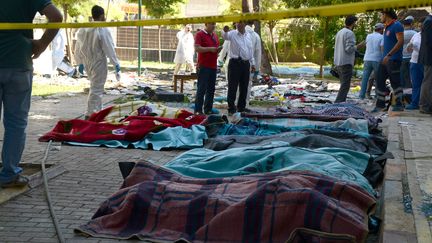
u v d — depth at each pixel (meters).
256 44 11.77
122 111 8.85
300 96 14.23
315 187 4.10
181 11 35.19
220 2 38.69
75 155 6.78
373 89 17.00
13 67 4.84
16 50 4.84
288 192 3.82
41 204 4.77
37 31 16.73
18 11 4.83
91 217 4.47
